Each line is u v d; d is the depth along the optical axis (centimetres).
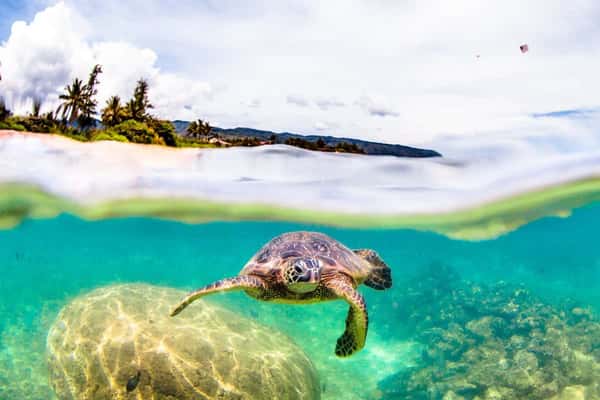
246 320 1016
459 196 1568
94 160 1373
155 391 710
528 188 1517
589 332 1152
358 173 1416
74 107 1477
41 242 2747
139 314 866
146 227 2319
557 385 895
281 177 1445
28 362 1076
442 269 1605
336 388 1011
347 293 489
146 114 1486
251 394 740
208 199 1661
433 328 1165
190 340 800
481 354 1005
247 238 2858
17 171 1348
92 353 765
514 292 1390
